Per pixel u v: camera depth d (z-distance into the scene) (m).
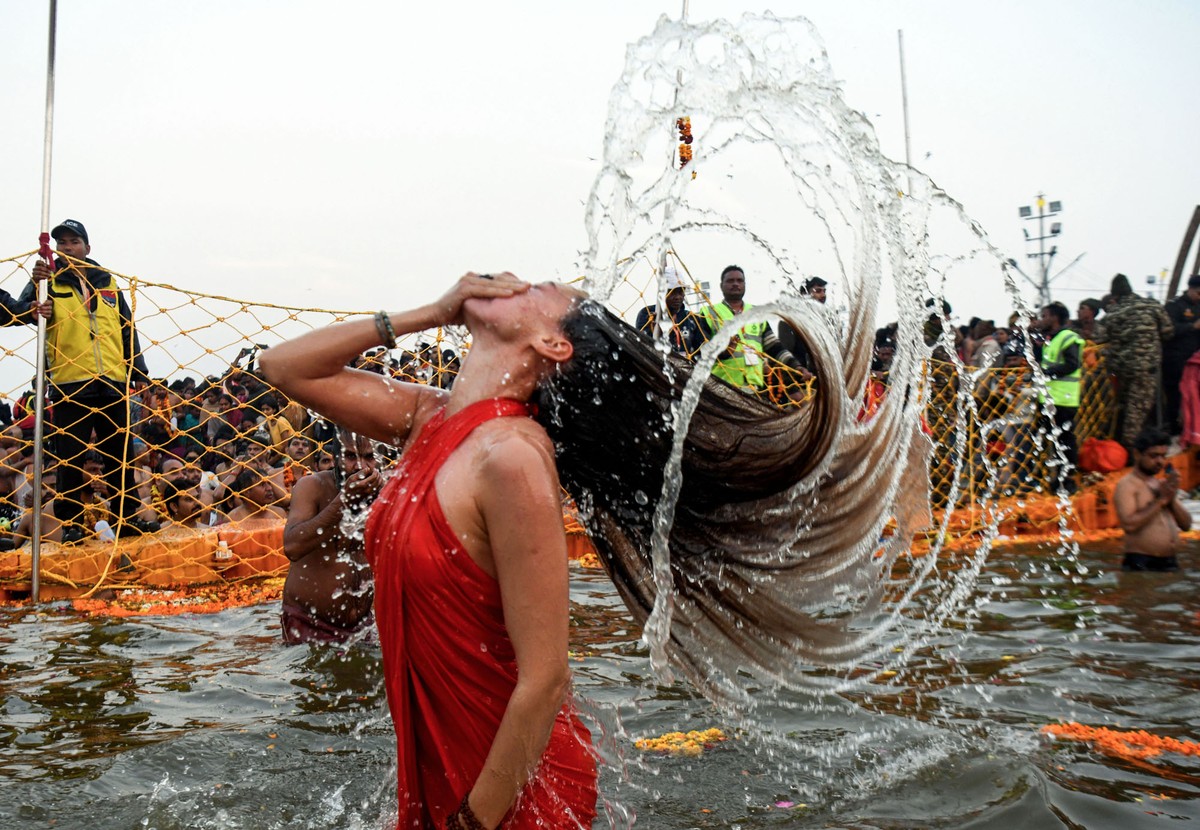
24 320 6.39
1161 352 10.80
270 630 5.11
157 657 4.52
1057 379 9.48
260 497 7.48
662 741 3.23
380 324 2.28
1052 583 6.10
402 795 2.13
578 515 2.45
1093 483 9.30
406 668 2.07
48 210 6.41
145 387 7.07
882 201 2.58
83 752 3.19
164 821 2.61
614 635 4.84
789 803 2.72
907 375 2.57
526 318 2.14
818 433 2.29
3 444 7.86
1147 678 3.98
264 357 2.29
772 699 3.66
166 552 6.68
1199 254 15.26
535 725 1.91
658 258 2.70
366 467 4.50
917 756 3.07
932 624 4.95
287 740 3.27
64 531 7.04
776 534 2.42
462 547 1.97
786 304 2.22
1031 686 3.86
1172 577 6.30
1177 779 2.89
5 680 4.13
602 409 2.22
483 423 2.05
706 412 2.30
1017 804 2.64
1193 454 10.85
